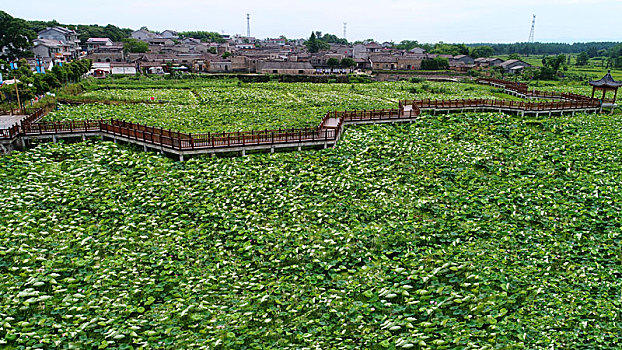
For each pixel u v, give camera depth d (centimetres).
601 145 3278
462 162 2903
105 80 7550
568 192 2455
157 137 2850
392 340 1399
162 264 1750
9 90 4131
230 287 1642
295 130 3231
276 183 2495
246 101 5625
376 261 1819
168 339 1372
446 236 2009
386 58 11012
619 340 1391
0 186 2289
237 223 2070
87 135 3130
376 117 3794
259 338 1408
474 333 1423
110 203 2197
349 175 2644
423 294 1605
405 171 2756
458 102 4241
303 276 1716
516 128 3694
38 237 1877
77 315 1434
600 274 1741
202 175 2553
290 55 12006
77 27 14838
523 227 2109
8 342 1316
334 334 1425
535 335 1417
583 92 6938
